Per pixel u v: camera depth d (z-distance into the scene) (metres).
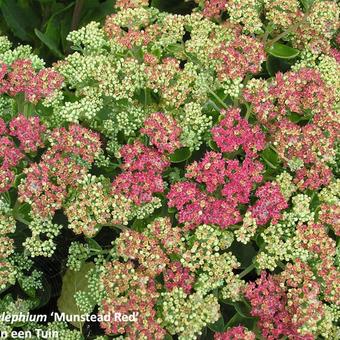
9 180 0.67
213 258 0.67
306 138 0.70
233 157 0.72
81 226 0.67
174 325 0.66
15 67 0.69
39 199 0.67
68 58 0.74
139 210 0.69
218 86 0.74
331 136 0.71
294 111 0.72
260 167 0.68
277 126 0.71
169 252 0.67
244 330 0.66
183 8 0.95
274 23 0.75
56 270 0.78
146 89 0.75
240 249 0.73
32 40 0.95
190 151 0.72
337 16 0.76
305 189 0.72
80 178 0.68
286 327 0.66
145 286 0.66
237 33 0.76
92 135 0.69
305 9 0.79
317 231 0.67
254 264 0.69
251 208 0.68
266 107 0.70
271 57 0.80
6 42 0.77
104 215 0.67
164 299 0.66
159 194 0.72
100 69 0.71
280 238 0.70
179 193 0.68
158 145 0.69
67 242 0.78
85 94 0.72
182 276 0.66
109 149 0.75
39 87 0.69
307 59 0.77
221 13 0.81
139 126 0.74
